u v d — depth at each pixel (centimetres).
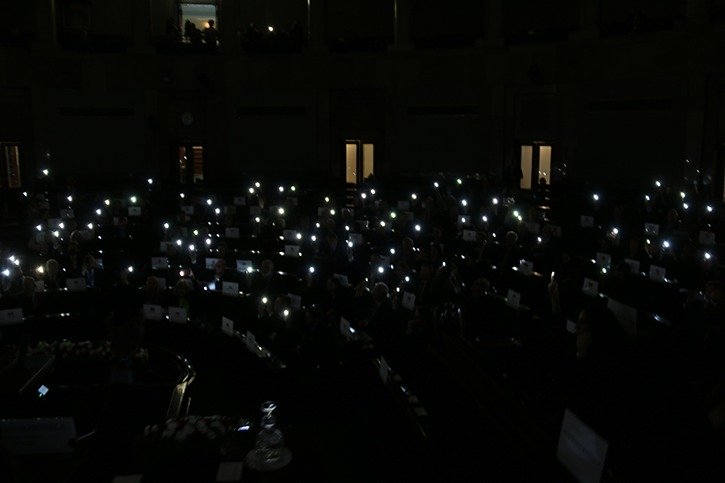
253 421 529
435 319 885
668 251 1238
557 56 2436
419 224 1780
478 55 2630
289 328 1176
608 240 1420
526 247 1563
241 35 3000
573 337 697
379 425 726
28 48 2708
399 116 2780
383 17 2988
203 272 1623
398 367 792
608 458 371
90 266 1530
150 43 2855
